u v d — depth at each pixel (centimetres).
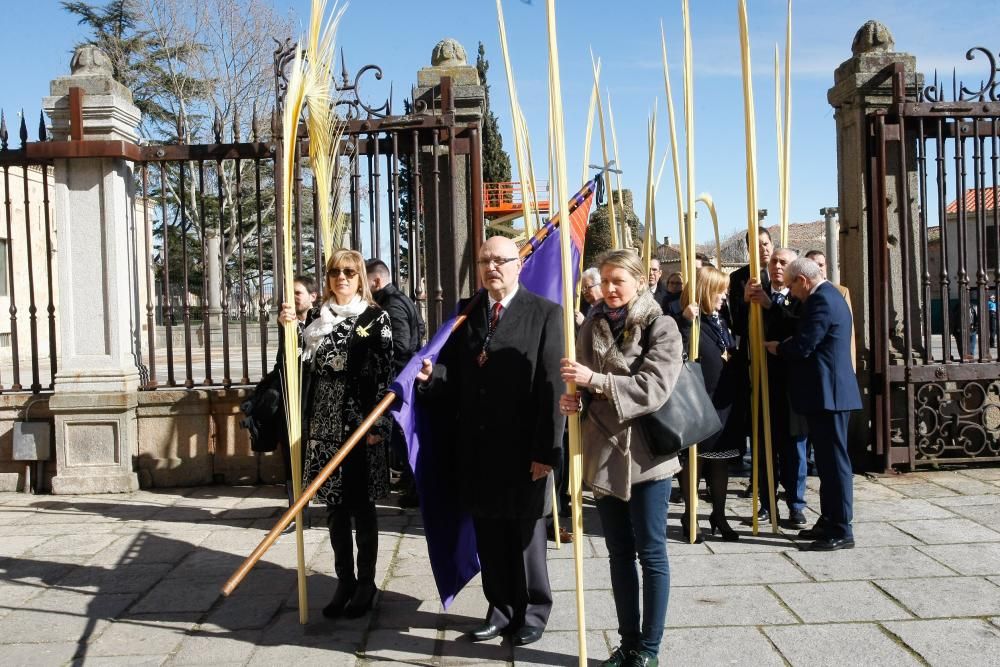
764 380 485
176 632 364
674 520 530
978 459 639
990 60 625
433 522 361
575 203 456
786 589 396
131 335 661
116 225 638
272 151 634
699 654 326
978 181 633
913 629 344
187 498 615
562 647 340
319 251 553
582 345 330
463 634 355
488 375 336
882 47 650
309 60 382
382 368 373
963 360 640
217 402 652
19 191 1903
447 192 645
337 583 425
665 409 303
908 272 625
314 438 374
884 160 618
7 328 1922
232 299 2334
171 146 638
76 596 411
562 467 531
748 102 466
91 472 633
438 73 638
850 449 653
